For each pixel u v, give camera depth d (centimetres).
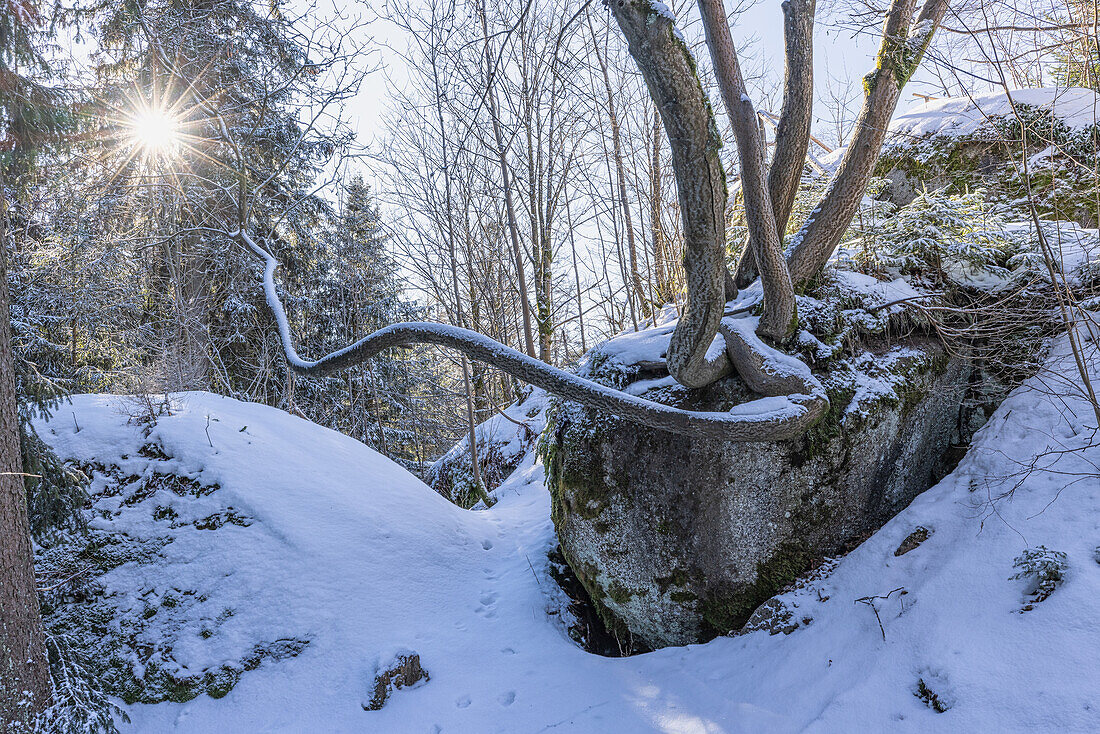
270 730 421
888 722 308
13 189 448
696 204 321
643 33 287
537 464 911
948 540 389
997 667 300
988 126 647
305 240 1374
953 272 514
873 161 445
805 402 403
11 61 392
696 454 455
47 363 966
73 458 553
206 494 552
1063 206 560
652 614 481
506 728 405
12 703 351
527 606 538
